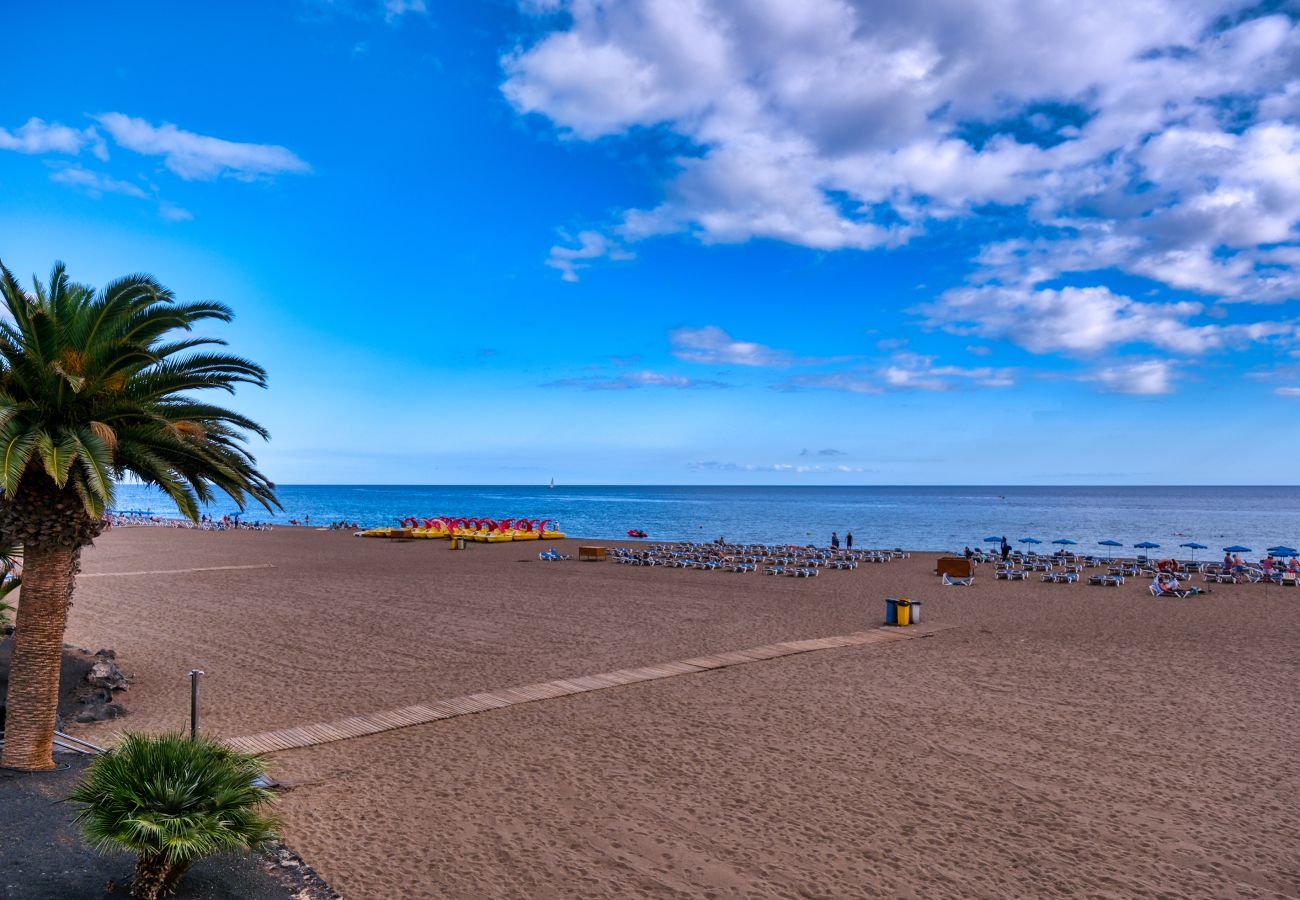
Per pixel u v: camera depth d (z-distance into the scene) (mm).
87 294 10078
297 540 52406
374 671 15617
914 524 90062
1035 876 7355
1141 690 14016
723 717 12398
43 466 9070
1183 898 6969
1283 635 19188
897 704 13125
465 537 50938
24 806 8055
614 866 7547
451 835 8203
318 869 7402
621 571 34094
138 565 35531
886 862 7633
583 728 11852
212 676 15219
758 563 37406
